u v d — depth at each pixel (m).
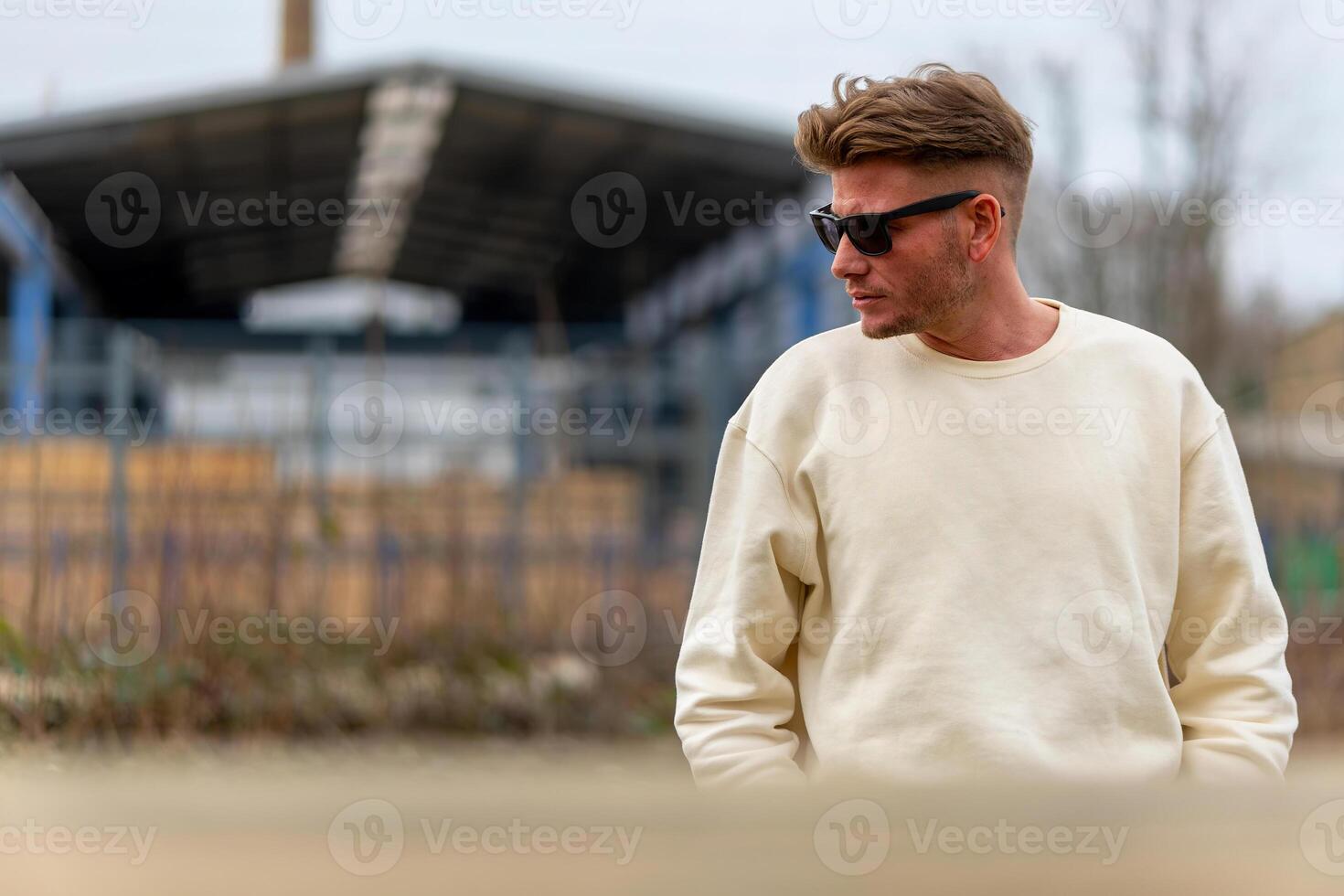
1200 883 2.16
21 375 18.66
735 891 1.99
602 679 14.73
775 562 4.19
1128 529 4.03
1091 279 23.25
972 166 4.04
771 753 4.00
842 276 4.11
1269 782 2.32
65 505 13.70
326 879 1.93
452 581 14.70
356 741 12.93
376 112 23.55
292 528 13.64
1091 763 3.86
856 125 3.99
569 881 1.95
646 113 23.41
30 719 10.91
